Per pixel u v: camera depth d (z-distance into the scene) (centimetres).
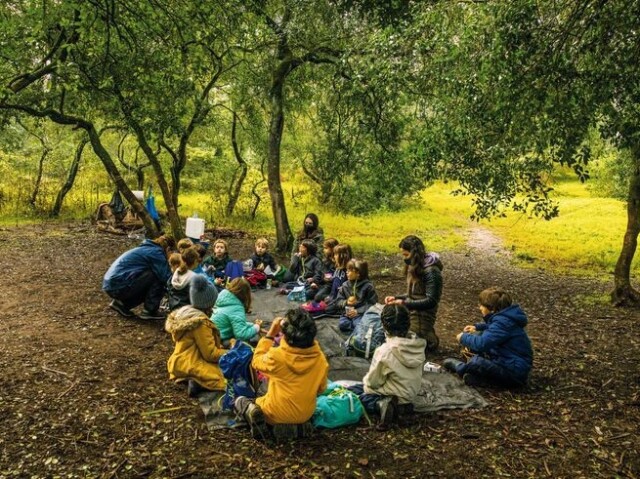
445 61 613
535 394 495
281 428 393
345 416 417
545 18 487
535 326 756
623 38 450
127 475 349
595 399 487
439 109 695
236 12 712
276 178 1204
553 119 499
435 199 2777
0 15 677
